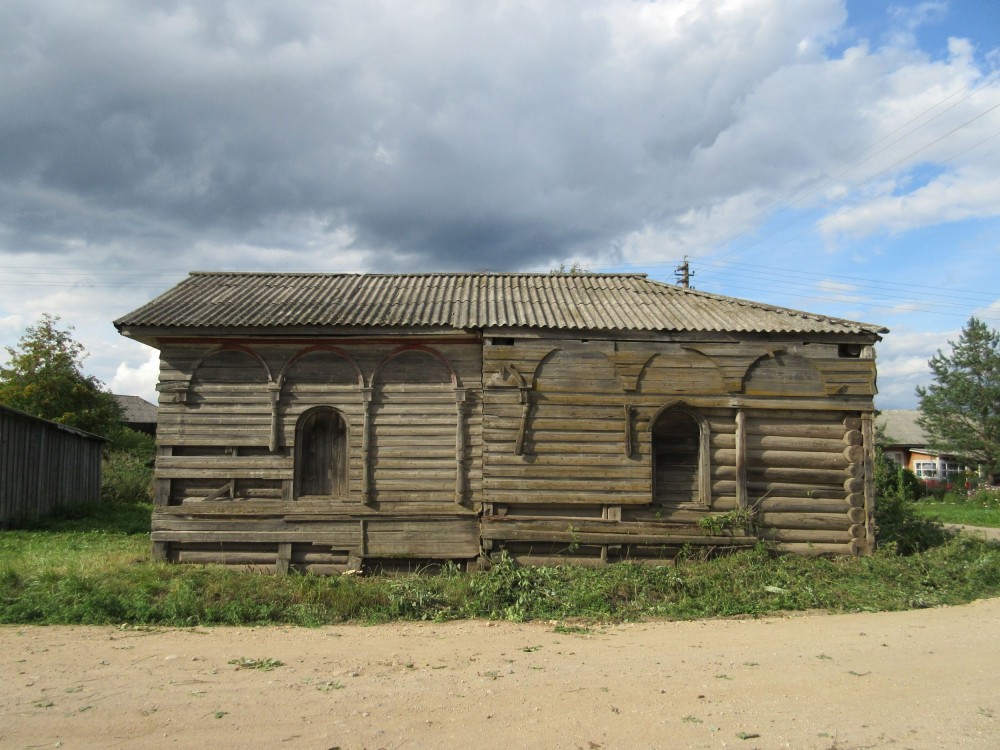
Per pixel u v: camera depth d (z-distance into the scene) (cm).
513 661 733
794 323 1295
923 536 1443
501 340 1270
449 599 1020
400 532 1257
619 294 1496
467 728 535
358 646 798
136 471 2941
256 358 1286
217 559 1255
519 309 1341
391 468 1270
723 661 731
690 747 504
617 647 800
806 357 1284
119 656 739
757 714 570
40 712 566
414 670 696
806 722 554
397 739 513
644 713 570
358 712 568
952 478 4288
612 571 1165
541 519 1245
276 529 1253
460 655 759
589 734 525
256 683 645
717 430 1274
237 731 527
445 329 1253
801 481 1277
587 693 620
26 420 1975
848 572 1175
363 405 1278
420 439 1277
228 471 1265
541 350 1266
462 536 1261
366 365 1289
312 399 1280
